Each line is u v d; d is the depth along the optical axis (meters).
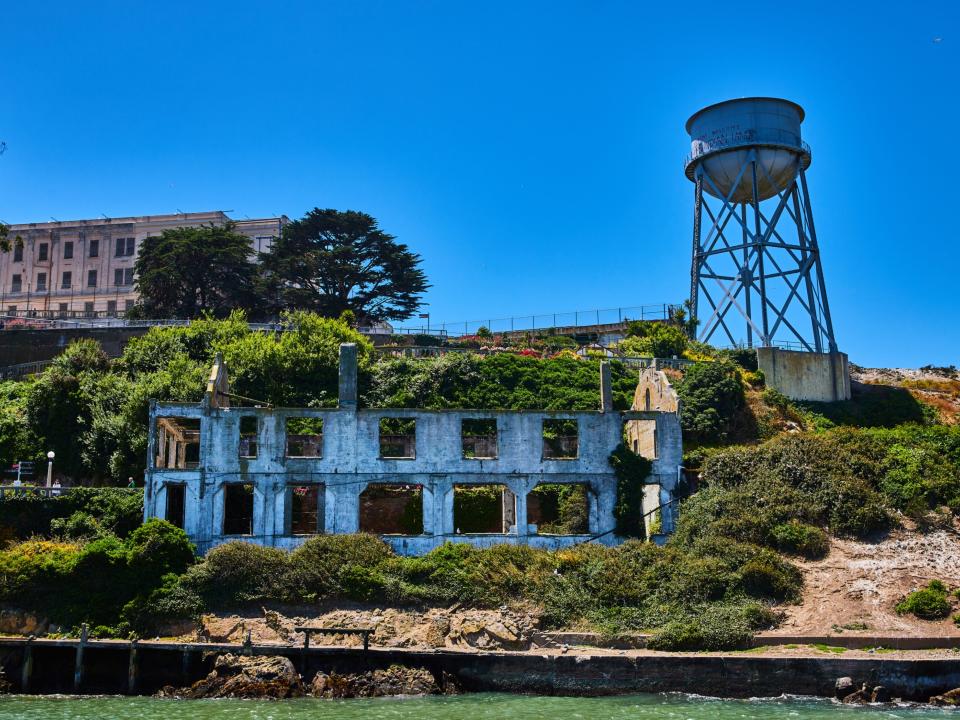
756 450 58.50
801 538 51.38
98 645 44.16
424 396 74.94
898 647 43.59
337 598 48.47
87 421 65.06
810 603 47.47
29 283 124.94
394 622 47.03
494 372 77.88
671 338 85.88
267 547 51.47
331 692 42.34
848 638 44.12
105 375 70.69
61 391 65.75
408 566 50.00
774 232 83.00
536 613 47.41
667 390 61.34
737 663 42.44
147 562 48.84
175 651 44.19
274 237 114.06
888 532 52.16
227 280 97.69
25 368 84.94
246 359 72.44
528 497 64.81
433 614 47.56
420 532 61.84
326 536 52.22
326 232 100.75
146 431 62.59
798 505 53.69
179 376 68.06
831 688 41.78
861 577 48.69
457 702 41.12
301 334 77.31
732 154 82.88
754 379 77.31
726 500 54.72
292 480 55.91
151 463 55.12
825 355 80.44
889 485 55.12
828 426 74.31
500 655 43.50
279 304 99.44
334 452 56.41
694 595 48.09
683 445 66.38
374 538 52.91
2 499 54.72
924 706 40.28
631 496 57.38
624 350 85.19
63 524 53.69
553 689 42.88
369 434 56.78
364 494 62.12
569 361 80.31
